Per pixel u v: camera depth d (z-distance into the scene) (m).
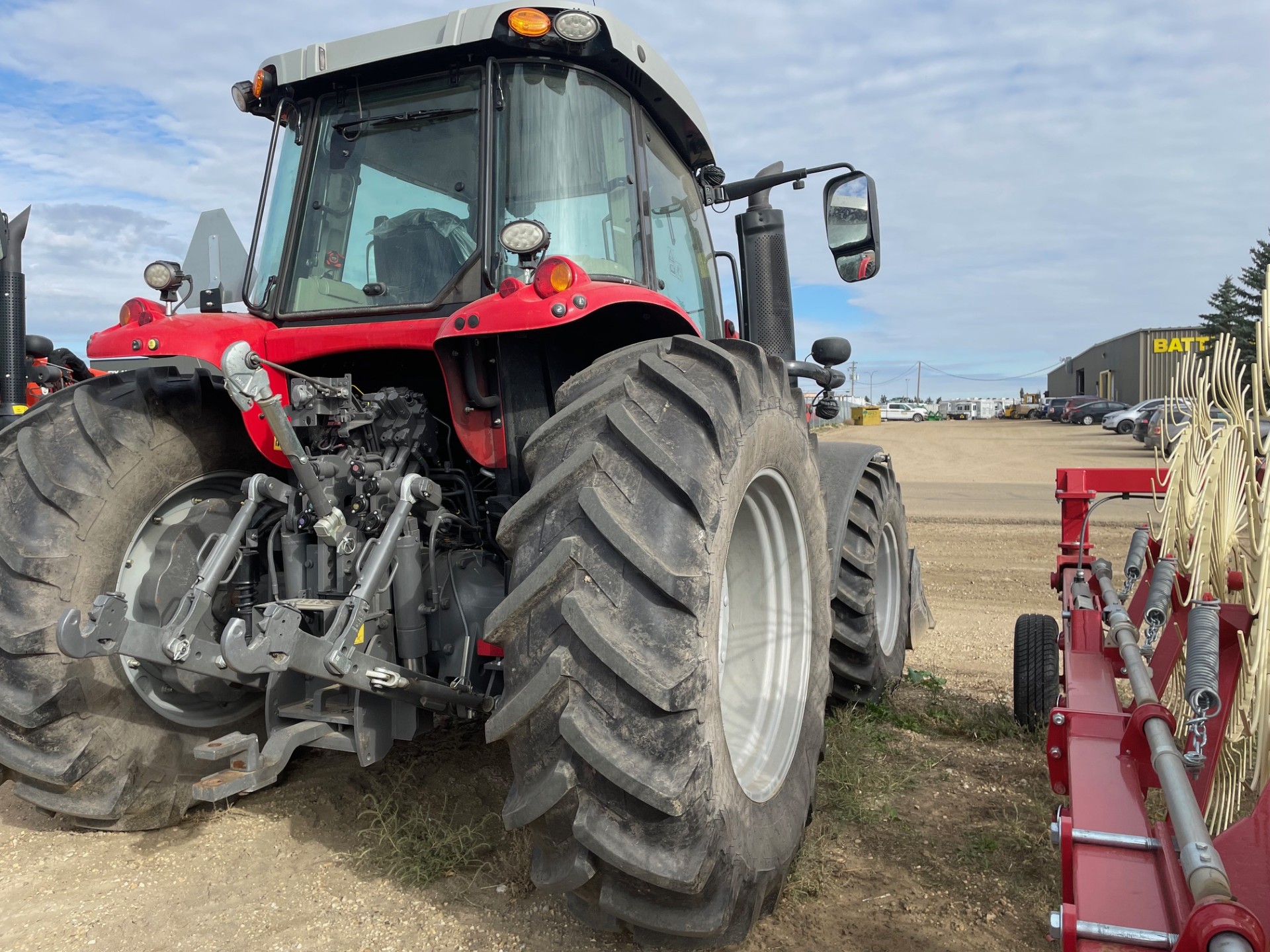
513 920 2.41
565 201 2.92
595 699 1.91
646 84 3.13
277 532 2.87
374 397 2.88
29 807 3.18
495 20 2.82
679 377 2.21
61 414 2.78
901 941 2.37
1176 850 1.54
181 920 2.41
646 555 1.95
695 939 2.14
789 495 2.78
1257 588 1.90
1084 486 3.78
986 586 7.67
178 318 3.03
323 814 3.04
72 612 2.14
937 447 26.50
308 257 3.20
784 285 4.06
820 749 2.89
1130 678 1.89
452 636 2.80
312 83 3.17
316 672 2.29
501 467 2.82
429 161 3.05
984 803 3.23
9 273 4.54
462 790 3.15
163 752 2.89
